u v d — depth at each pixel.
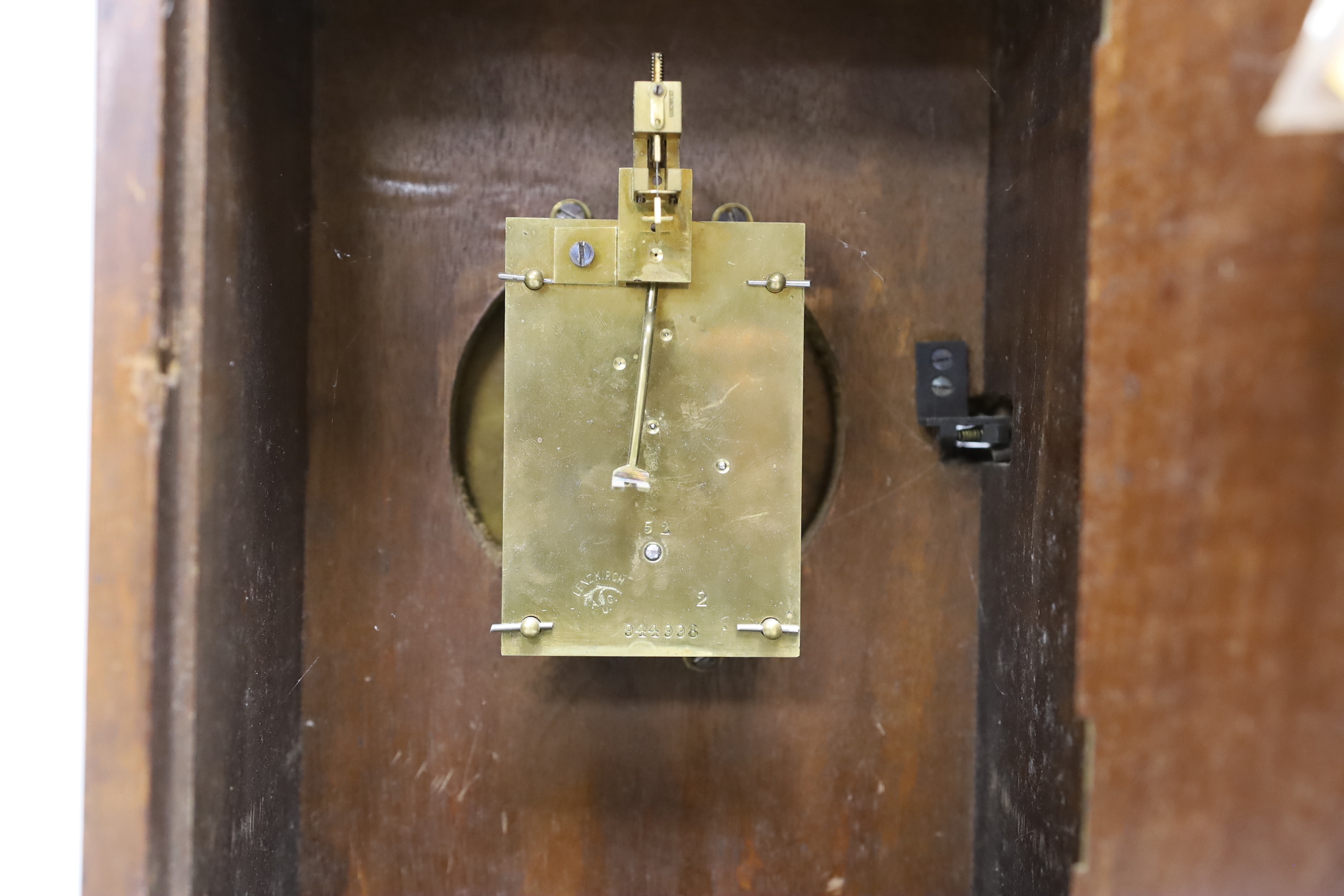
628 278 0.72
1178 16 0.60
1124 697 0.61
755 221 0.86
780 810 0.87
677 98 0.69
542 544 0.73
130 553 0.62
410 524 0.86
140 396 0.62
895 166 0.87
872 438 0.87
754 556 0.73
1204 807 0.61
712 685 0.87
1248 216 0.60
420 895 0.86
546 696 0.87
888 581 0.87
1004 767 0.80
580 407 0.73
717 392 0.73
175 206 0.63
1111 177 0.60
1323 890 0.61
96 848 0.62
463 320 0.86
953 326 0.87
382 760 0.86
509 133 0.86
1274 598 0.61
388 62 0.85
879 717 0.87
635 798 0.87
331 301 0.85
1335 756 0.61
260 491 0.75
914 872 0.87
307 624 0.85
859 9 0.86
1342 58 0.60
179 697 0.63
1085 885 0.61
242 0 0.69
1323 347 0.60
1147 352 0.61
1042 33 0.74
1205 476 0.61
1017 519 0.78
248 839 0.73
